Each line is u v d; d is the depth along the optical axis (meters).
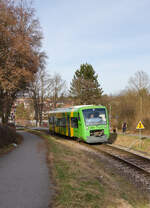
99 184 8.52
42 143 20.97
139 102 39.81
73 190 7.13
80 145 22.33
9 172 9.31
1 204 5.81
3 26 17.59
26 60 19.64
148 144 20.75
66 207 5.75
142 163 14.41
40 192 6.78
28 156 13.38
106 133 21.27
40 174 9.00
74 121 23.14
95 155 17.16
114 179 10.55
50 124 36.19
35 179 8.24
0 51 17.95
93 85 62.97
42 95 57.72
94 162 14.27
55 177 8.59
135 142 22.84
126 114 41.66
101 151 18.58
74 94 63.91
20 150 16.02
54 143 21.69
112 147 20.72
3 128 18.88
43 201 6.05
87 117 21.20
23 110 82.75
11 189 7.04
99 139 21.02
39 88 55.25
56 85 60.53
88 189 7.50
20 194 6.58
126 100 43.41
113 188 8.63
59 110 30.50
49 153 14.69
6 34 17.56
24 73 18.55
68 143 23.78
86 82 62.66
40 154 14.20
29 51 19.34
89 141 20.83
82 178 8.94
